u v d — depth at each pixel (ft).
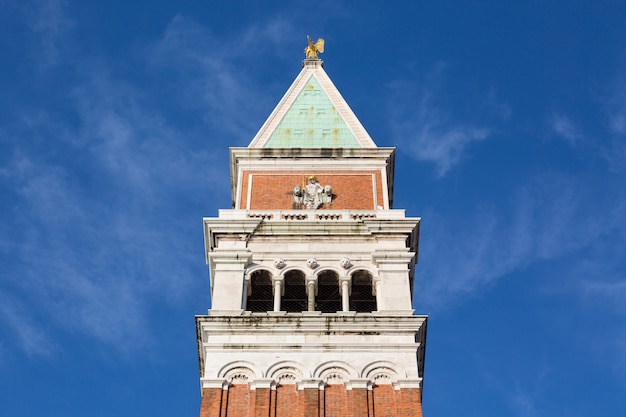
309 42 359.46
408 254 275.59
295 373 247.09
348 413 238.89
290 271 274.36
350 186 303.07
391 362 248.93
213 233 282.15
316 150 310.86
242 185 303.07
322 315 257.14
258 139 318.04
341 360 249.34
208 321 257.34
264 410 239.50
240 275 271.90
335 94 338.34
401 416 237.25
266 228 282.97
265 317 257.34
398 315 258.37
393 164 316.19
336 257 277.23
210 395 242.58
